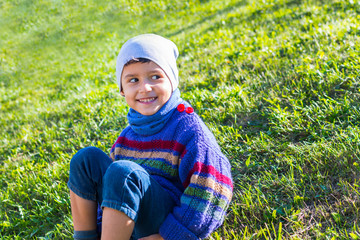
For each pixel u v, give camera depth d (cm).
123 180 172
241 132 345
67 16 1355
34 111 640
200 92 450
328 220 221
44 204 319
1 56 1142
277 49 527
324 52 456
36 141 477
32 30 1315
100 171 194
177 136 196
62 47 1138
